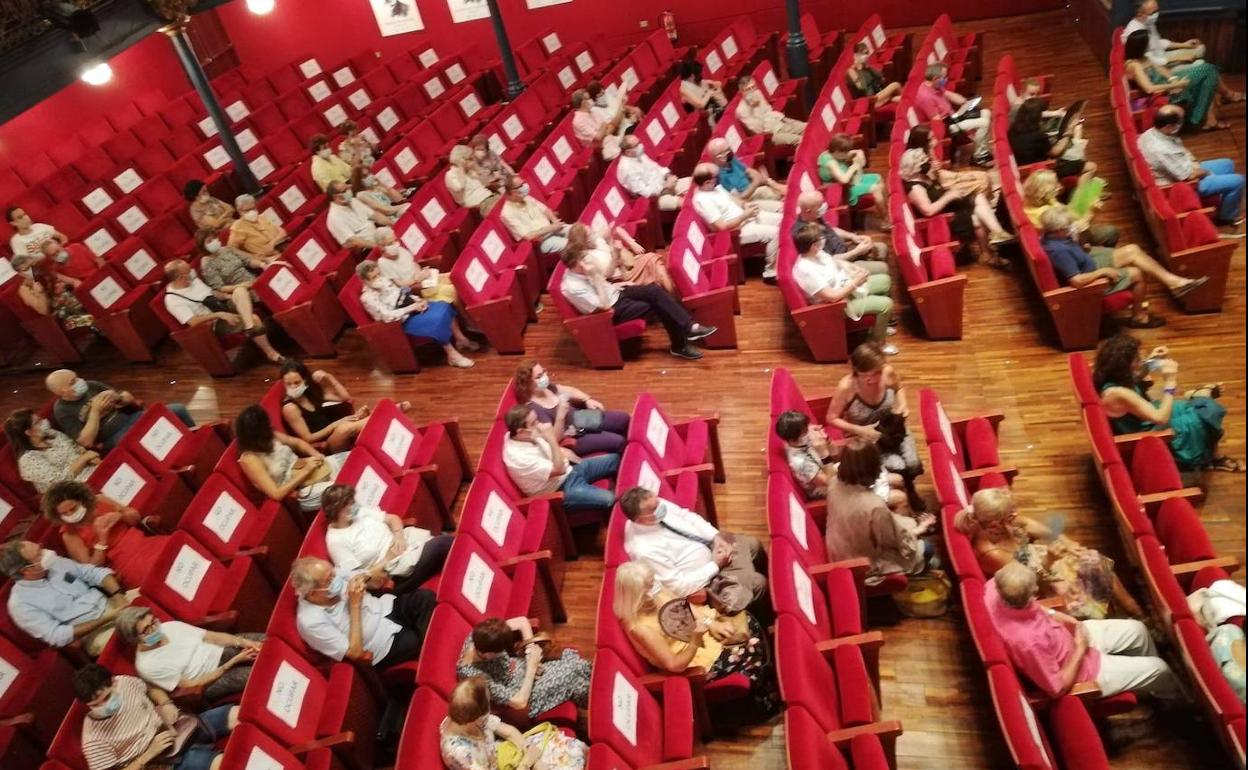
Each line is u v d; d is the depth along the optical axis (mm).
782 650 3520
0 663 4547
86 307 7785
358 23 14352
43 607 4699
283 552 5219
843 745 3404
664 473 4945
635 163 8094
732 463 5715
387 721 4301
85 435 6195
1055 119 7766
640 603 3830
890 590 4312
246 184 9391
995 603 3570
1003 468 4578
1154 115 6996
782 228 6531
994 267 6965
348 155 9625
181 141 11312
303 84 12336
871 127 9258
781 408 4863
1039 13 11453
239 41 14805
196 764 4059
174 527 5668
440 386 7074
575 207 8805
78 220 9820
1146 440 4469
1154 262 5801
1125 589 4352
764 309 7129
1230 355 5449
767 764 3994
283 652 4086
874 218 7762
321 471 5484
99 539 5043
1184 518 3979
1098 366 4738
